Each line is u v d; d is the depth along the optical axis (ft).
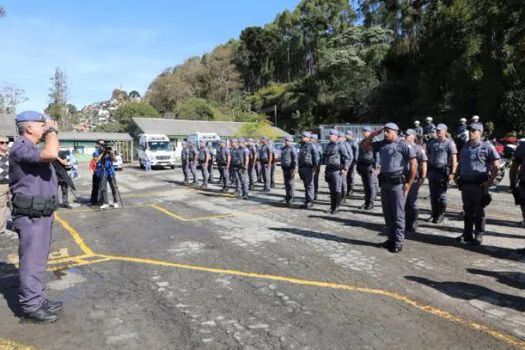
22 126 12.85
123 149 156.66
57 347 11.38
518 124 98.58
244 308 13.80
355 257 19.36
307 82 221.46
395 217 19.99
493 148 20.62
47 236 13.28
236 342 11.51
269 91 257.34
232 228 26.37
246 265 18.43
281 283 16.10
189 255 20.20
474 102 114.73
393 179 19.81
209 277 16.93
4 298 15.02
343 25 231.30
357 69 175.52
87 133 152.05
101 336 11.98
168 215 31.68
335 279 16.44
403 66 160.04
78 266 18.69
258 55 289.94
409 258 19.10
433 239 22.52
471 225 21.52
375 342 11.41
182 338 11.79
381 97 155.63
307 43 258.78
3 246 22.80
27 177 12.80
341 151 29.96
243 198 40.86
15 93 169.48
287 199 36.19
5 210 25.98
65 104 209.56
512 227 25.20
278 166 87.15
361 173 32.07
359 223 27.07
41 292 13.09
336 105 187.11
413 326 12.36
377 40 175.01
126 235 24.90
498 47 104.17
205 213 32.35
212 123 178.70
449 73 119.44
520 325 12.40
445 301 14.16
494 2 104.42
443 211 26.45
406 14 152.35
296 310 13.58
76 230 26.50
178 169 95.04
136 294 15.19
